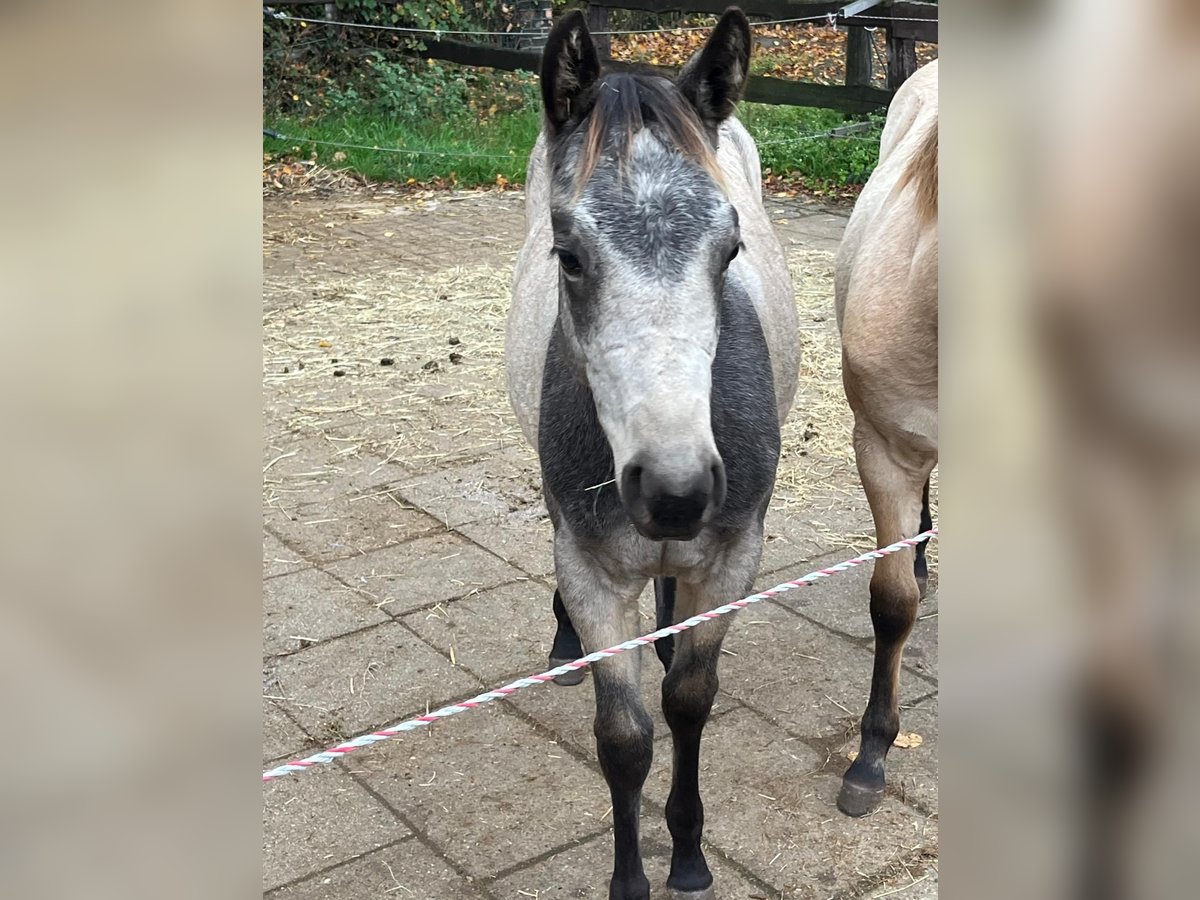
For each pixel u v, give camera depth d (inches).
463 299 265.6
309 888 103.0
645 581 98.3
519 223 330.3
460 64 453.1
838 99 371.2
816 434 195.5
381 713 128.6
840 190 351.6
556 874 104.7
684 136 81.4
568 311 87.1
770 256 123.5
